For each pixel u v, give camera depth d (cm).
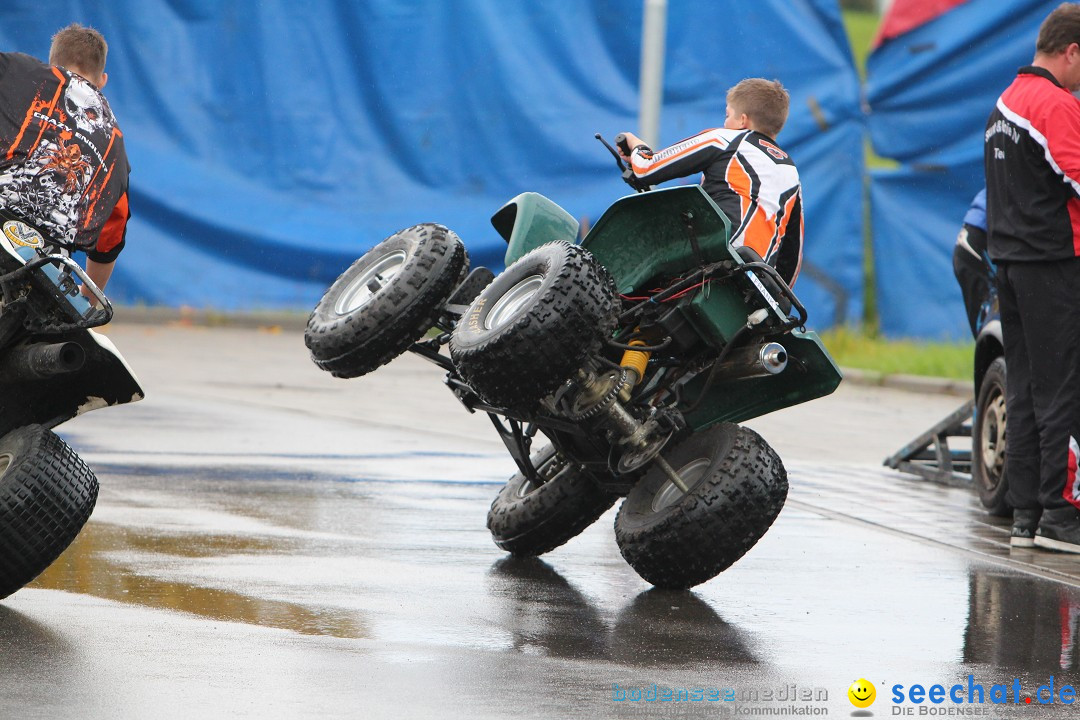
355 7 7019
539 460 2339
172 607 1781
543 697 1441
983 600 2012
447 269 2184
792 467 3516
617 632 1750
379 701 1402
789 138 6588
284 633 1666
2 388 1867
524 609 1861
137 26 6988
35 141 1859
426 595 1919
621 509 2053
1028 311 2436
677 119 6712
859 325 6625
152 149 7025
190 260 7106
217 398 4534
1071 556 2419
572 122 6838
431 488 2895
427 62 6988
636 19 6756
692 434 2053
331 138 7062
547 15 6856
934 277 6594
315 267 7106
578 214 6812
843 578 2147
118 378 1878
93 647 1577
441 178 7012
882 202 6606
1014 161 2438
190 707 1364
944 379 5831
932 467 3512
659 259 2016
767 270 1938
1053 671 1627
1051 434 2431
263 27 7038
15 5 6856
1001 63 6488
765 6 6612
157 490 2733
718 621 1830
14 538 1747
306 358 6097
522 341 1873
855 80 6581
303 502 2661
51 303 1795
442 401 4722
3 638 1609
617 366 1997
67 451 1823
